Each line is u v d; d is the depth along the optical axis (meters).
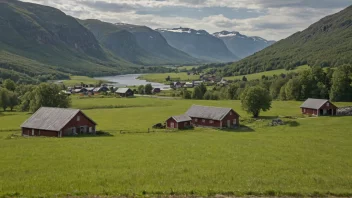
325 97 174.12
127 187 38.53
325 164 53.56
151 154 59.19
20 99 179.38
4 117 133.00
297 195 37.28
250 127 109.44
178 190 37.19
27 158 54.44
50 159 53.91
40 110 97.00
